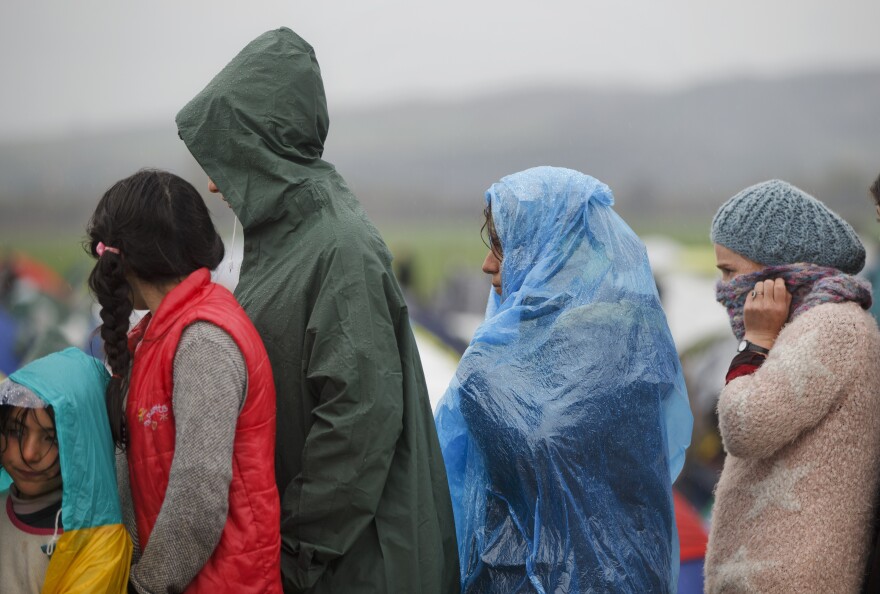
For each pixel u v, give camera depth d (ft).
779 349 26.08
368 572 26.05
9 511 23.91
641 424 27.40
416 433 27.04
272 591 24.14
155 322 23.88
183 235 24.57
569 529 26.45
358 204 28.17
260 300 26.89
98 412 23.59
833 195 255.50
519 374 27.66
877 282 56.90
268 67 27.14
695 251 113.29
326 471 25.35
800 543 25.22
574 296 28.22
